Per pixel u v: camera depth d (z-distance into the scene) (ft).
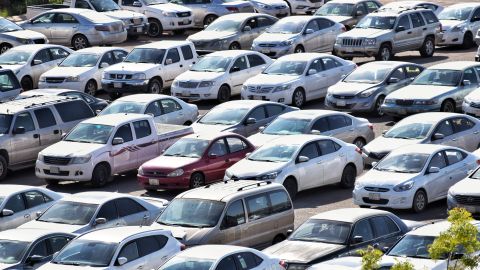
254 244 105.29
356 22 217.56
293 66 172.96
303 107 173.27
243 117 149.79
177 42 187.83
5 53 189.06
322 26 201.67
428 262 86.48
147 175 132.26
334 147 130.93
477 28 215.72
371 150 135.44
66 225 104.53
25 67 185.37
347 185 132.46
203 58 180.75
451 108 157.89
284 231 108.06
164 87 182.91
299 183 126.21
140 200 109.60
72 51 193.06
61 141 140.05
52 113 147.64
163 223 104.12
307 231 97.96
